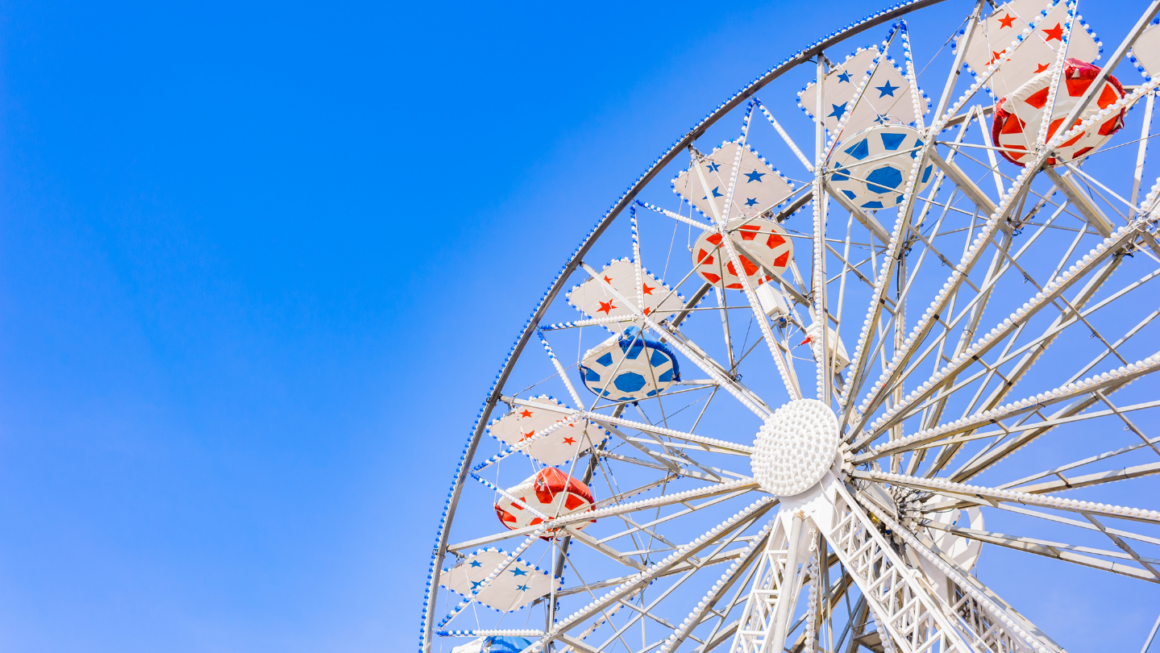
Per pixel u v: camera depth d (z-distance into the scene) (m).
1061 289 14.61
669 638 17.12
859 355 16.89
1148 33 18.22
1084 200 17.28
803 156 19.53
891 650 14.71
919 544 15.86
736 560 16.97
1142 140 17.59
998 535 16.81
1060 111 18.36
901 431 19.22
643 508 18.73
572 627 18.97
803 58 20.19
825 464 16.27
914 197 17.16
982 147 16.52
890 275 16.91
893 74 20.53
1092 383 14.08
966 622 15.53
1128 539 14.95
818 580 16.20
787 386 17.81
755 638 15.17
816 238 18.44
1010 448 18.02
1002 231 18.94
